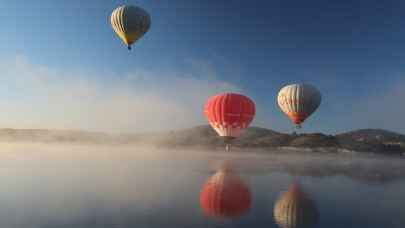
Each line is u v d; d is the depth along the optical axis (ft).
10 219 47.98
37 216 49.93
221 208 57.98
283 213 54.90
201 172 124.77
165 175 113.19
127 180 96.84
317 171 143.74
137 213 53.06
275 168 153.48
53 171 123.85
